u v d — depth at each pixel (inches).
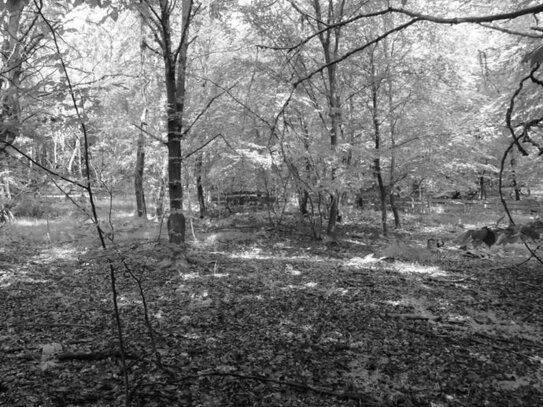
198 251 489.4
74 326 249.1
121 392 169.5
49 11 171.8
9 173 210.7
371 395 183.8
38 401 157.2
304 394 181.2
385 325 279.9
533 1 342.3
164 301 309.6
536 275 440.5
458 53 652.1
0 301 291.3
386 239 703.7
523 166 466.0
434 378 206.1
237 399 171.9
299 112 522.3
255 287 362.6
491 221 868.6
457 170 786.8
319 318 286.8
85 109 150.1
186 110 529.7
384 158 714.8
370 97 685.9
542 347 251.8
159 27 422.6
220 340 238.4
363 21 590.9
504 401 184.9
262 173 717.9
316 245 637.9
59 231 521.0
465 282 411.2
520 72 395.2
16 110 143.5
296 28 580.1
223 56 692.7
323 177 601.0
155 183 861.8
